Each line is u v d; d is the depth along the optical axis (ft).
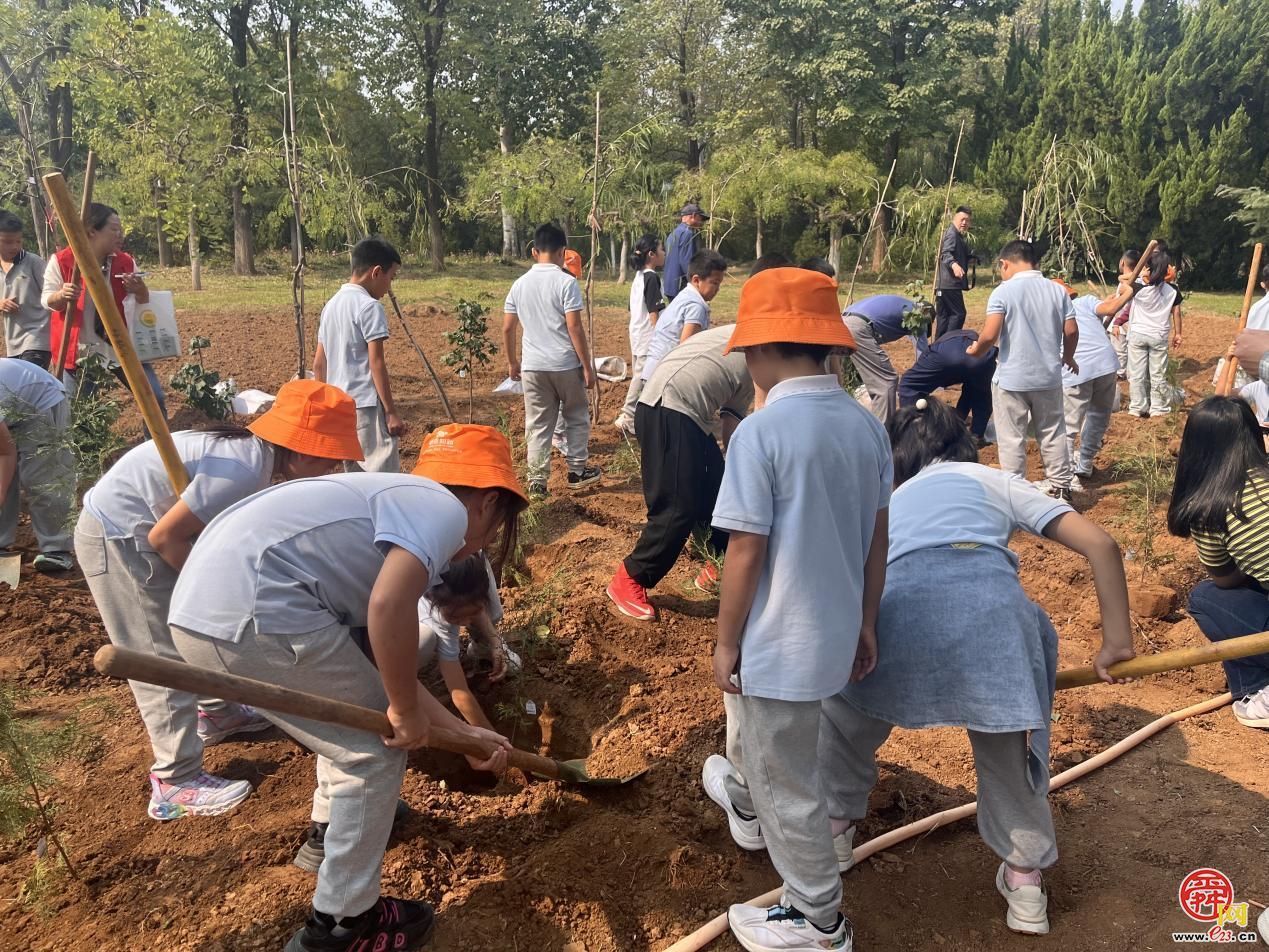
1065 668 14.40
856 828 10.93
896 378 19.99
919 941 9.21
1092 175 42.96
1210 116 80.69
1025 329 20.11
